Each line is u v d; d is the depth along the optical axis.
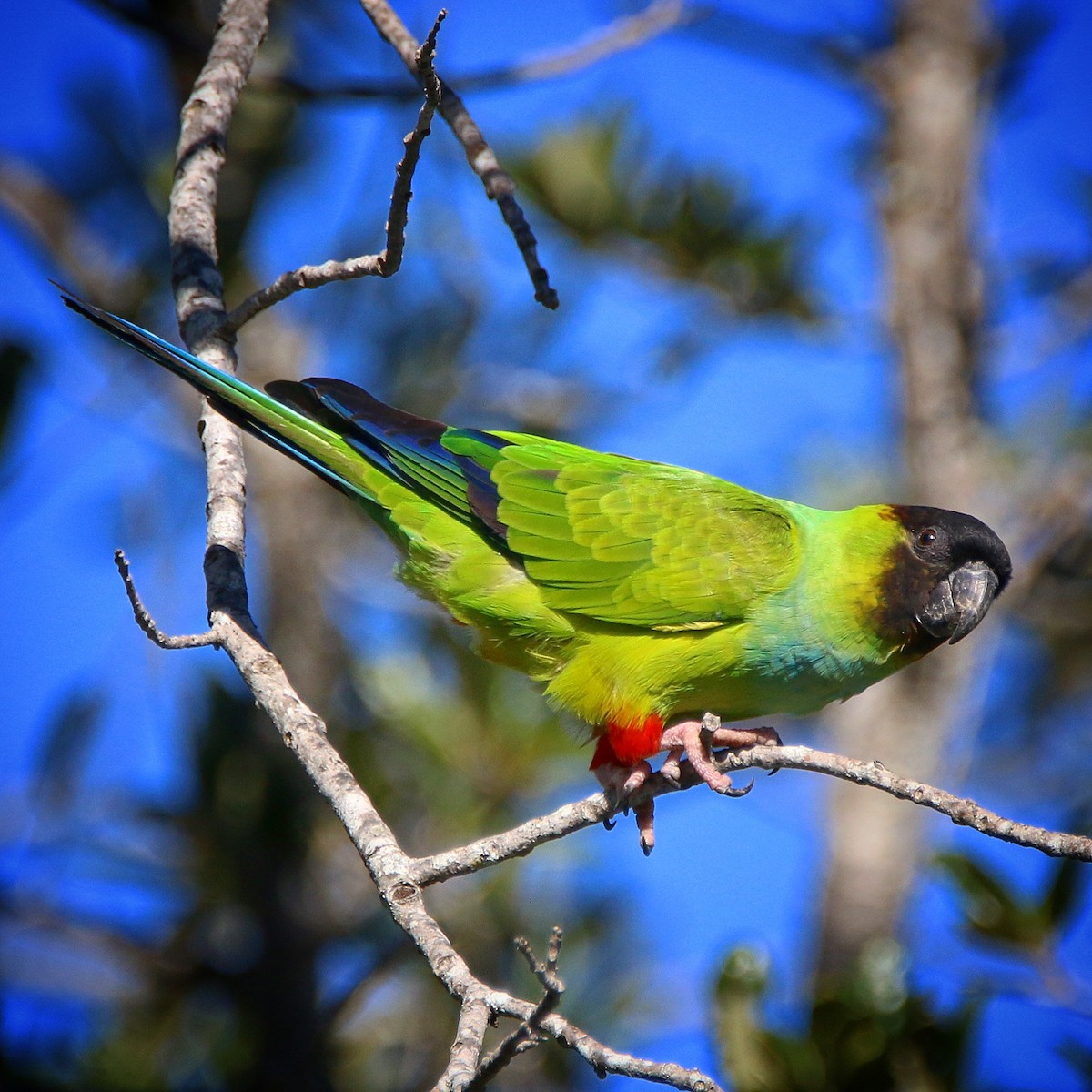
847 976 9.20
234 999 10.76
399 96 9.94
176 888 10.94
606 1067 4.82
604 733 9.19
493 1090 10.62
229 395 7.89
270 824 11.08
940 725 13.62
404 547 9.23
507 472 9.14
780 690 9.31
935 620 9.27
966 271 13.78
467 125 7.98
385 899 5.68
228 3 9.12
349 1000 10.53
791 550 9.23
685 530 9.02
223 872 10.96
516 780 11.79
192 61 11.62
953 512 9.60
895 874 13.47
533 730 11.83
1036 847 5.76
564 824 5.97
